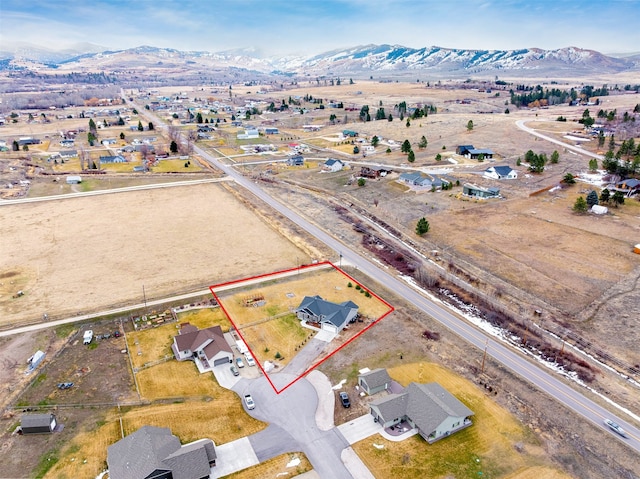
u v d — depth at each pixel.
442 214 101.62
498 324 61.91
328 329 59.72
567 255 79.25
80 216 100.75
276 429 43.94
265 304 65.88
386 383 48.91
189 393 48.56
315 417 45.44
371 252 84.62
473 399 47.69
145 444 39.00
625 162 115.88
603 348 56.09
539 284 70.56
